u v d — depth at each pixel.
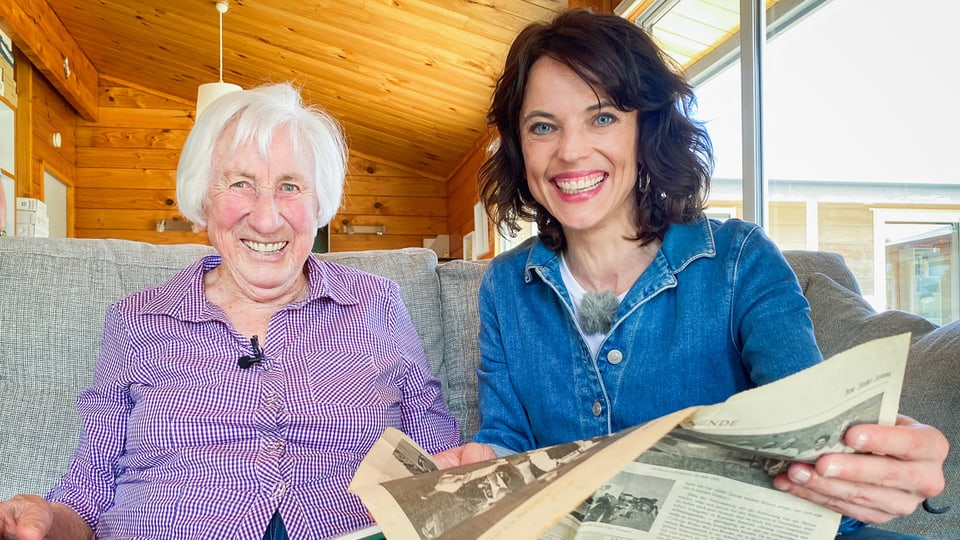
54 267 1.49
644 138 1.04
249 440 1.18
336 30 4.61
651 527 0.67
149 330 1.25
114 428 1.25
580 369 1.06
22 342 1.43
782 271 0.95
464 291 1.68
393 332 1.40
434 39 4.22
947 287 1.68
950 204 1.66
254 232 1.25
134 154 7.17
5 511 0.96
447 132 5.86
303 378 1.23
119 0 5.28
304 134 1.31
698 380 0.98
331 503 1.18
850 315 1.32
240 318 1.31
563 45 0.98
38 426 1.40
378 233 7.52
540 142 1.03
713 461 0.62
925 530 0.97
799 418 0.56
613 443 0.60
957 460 0.98
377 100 5.64
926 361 1.08
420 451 0.84
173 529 1.12
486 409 1.18
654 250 1.07
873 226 1.88
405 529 0.61
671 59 1.05
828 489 0.60
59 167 6.53
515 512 0.59
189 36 5.61
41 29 5.33
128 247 1.57
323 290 1.32
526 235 4.30
